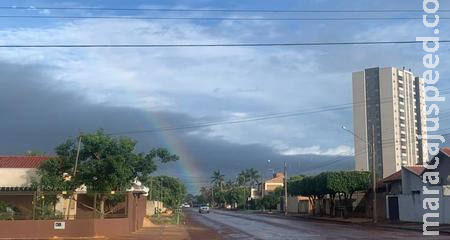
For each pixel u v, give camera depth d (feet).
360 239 86.99
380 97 172.14
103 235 97.76
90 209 110.93
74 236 94.84
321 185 204.13
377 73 172.96
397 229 121.90
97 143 108.99
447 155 137.18
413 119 172.76
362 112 175.42
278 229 123.85
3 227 93.40
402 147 173.06
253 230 120.37
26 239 91.50
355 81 177.99
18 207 106.73
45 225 94.63
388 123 169.48
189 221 179.83
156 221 165.89
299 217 220.84
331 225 144.15
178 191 345.72
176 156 119.14
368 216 189.67
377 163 185.06
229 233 109.50
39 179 112.06
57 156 113.60
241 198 465.47
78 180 107.34
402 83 172.86
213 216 245.04
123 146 110.73
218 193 563.48
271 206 360.69
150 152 116.67
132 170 113.39
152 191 237.86
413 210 149.79
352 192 192.54
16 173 118.62
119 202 109.29
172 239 92.43
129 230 107.04
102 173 106.22
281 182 492.13
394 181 171.32
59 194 101.45
